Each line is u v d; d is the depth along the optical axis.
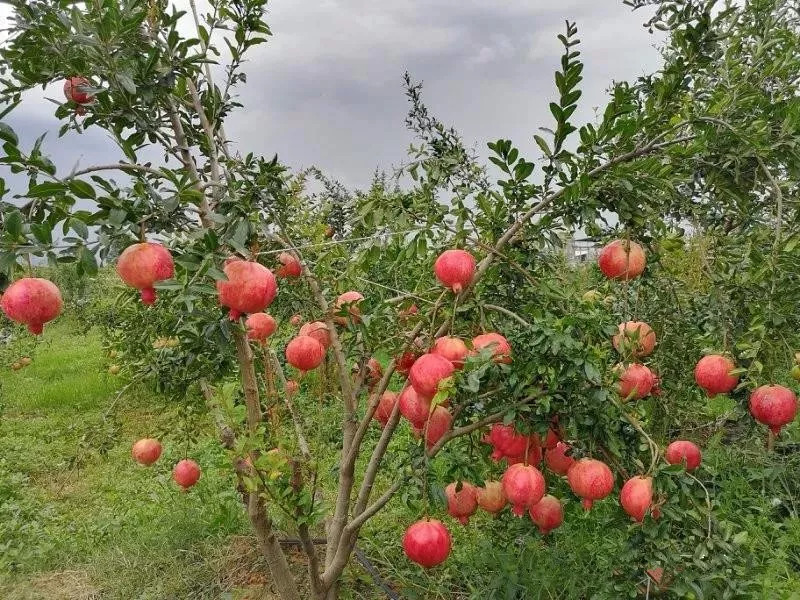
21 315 1.70
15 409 8.15
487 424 2.28
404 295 2.47
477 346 2.08
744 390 2.70
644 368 2.35
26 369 10.31
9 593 3.94
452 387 1.92
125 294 3.80
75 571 4.23
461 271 2.12
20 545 4.42
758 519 3.64
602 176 2.21
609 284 3.55
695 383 3.84
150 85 2.41
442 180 2.56
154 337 3.84
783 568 3.23
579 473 2.10
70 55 2.33
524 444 2.24
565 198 2.17
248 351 2.75
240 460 2.81
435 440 2.29
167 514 4.73
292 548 4.23
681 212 2.78
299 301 3.44
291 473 2.57
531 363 2.04
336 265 3.29
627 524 2.24
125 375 4.31
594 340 2.20
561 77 2.02
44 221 1.72
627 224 2.30
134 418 7.09
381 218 2.53
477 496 2.55
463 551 3.70
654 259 2.61
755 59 2.81
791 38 2.94
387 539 4.07
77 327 11.75
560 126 2.12
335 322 2.92
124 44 2.35
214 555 4.20
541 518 2.51
